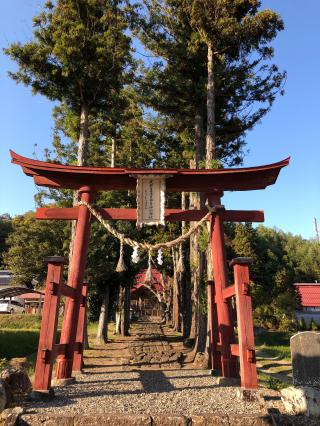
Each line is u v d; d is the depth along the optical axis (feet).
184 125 61.11
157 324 118.62
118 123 67.56
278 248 190.80
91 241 59.21
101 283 64.95
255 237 103.55
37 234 91.15
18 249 95.81
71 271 27.22
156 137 70.69
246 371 20.75
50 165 27.17
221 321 26.45
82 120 45.85
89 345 61.26
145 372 33.96
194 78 51.03
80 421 15.98
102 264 60.08
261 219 28.81
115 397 20.81
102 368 37.93
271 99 48.42
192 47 46.26
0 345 51.72
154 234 78.02
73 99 46.32
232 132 52.06
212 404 19.07
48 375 20.63
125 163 79.30
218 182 28.86
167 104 53.47
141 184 27.25
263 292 89.10
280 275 98.43
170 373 32.65
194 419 16.31
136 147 77.30
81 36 41.22
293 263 176.76
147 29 48.19
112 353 51.24
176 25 47.60
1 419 16.15
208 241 37.01
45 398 19.89
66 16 42.68
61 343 26.63
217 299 26.89
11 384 19.48
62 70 41.91
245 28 42.09
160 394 21.76
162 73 50.44
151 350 48.03
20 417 16.30
